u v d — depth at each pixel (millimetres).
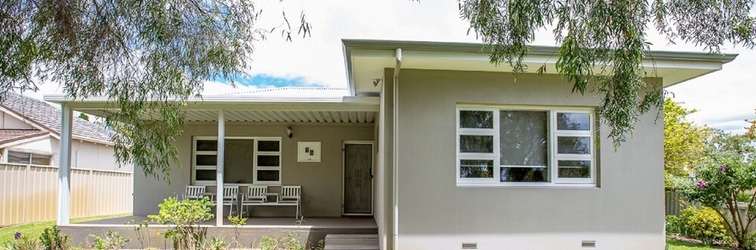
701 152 11898
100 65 4730
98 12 4438
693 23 3982
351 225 8836
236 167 11562
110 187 14367
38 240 7816
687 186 8898
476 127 7039
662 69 6461
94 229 8102
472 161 6992
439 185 6812
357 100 8078
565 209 6949
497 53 4066
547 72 6902
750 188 8141
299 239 8211
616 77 3770
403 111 6828
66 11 4262
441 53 6160
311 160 11555
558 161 7102
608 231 6973
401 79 6855
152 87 4918
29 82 4312
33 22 4160
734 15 3910
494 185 6977
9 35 3900
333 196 11492
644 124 7117
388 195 6863
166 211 7691
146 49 4789
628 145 7102
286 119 10930
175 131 5344
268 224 9070
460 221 6809
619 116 3857
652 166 7086
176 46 4898
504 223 6855
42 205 11758
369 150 11781
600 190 7000
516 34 3781
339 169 11547
